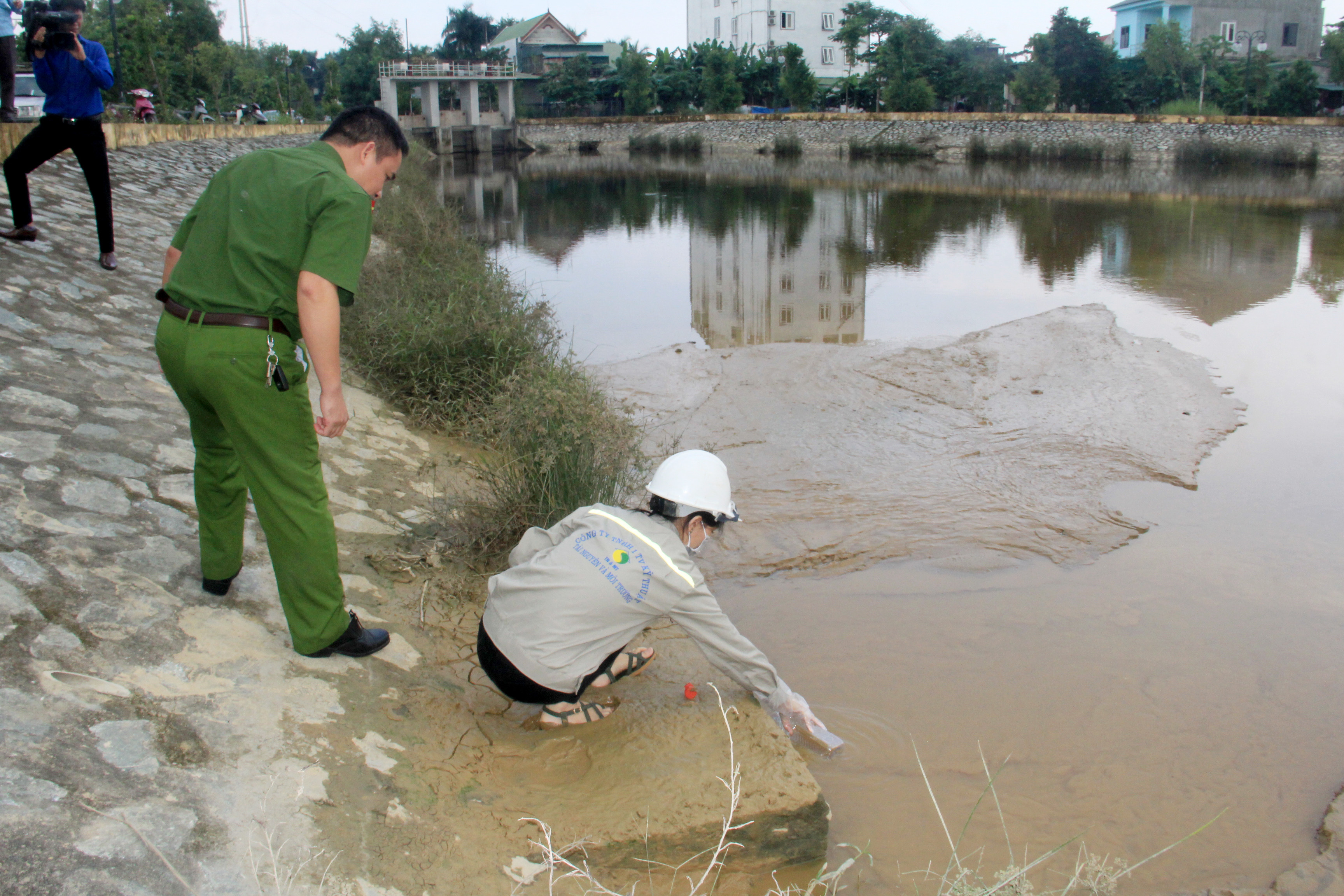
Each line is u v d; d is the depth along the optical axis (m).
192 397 2.60
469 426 5.40
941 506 5.25
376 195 2.87
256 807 2.21
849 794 3.03
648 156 49.41
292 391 2.56
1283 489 5.49
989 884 2.64
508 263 14.19
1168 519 5.12
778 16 58.47
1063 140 38.56
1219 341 8.73
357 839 2.25
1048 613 4.20
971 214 20.14
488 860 2.36
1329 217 18.36
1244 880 2.72
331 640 2.84
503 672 2.86
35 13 5.87
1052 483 5.55
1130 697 3.60
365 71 63.69
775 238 16.95
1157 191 24.92
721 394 7.19
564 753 2.88
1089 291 11.30
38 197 7.98
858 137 43.97
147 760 2.21
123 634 2.65
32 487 3.30
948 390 7.29
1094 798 3.06
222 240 2.51
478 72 54.94
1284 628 4.06
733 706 3.14
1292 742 3.35
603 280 12.69
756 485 5.50
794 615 4.19
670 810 2.58
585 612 2.81
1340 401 7.00
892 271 13.16
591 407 4.56
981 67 48.88
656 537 2.85
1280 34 49.66
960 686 3.66
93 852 1.89
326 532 2.72
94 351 4.98
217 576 3.00
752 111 56.97
